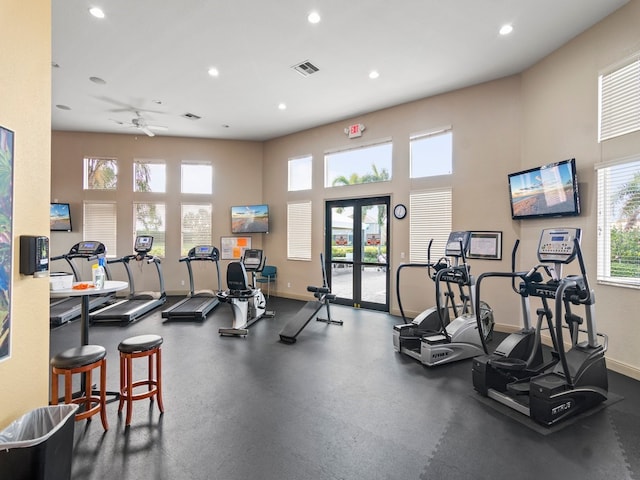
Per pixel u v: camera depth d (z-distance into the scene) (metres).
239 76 4.95
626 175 3.47
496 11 3.54
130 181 7.75
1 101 1.68
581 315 3.95
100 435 2.35
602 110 3.70
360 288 6.75
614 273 3.58
